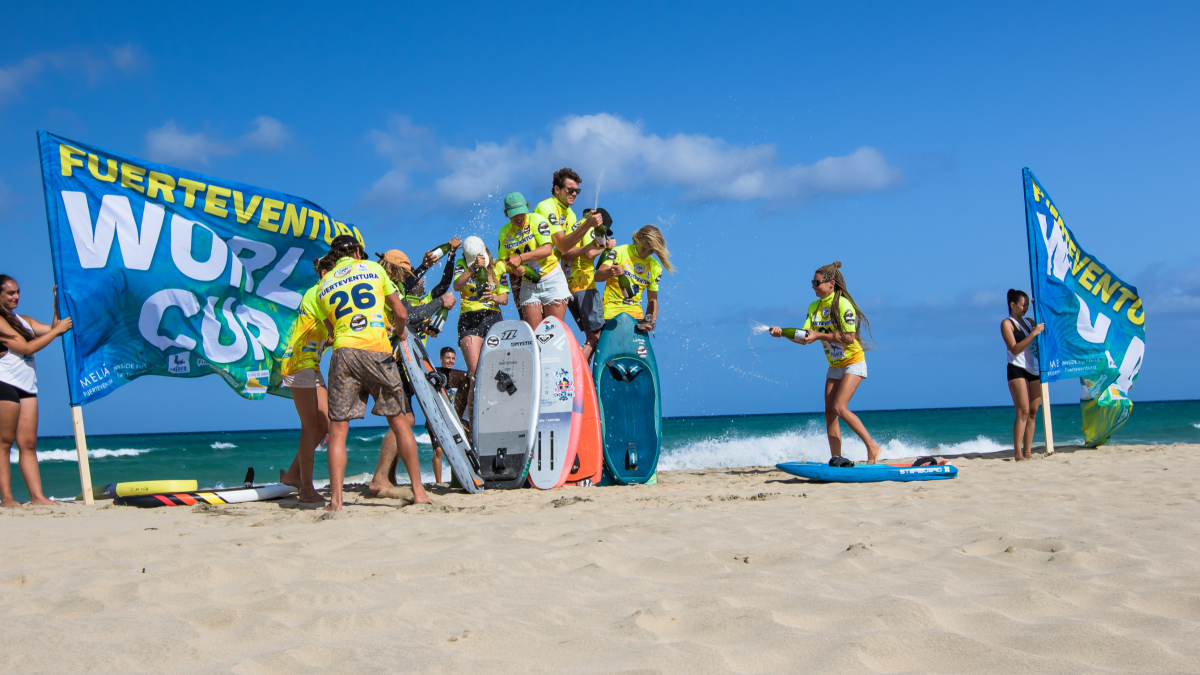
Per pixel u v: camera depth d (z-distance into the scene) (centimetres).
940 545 341
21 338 574
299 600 262
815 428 3781
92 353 616
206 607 259
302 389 556
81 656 211
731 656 202
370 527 421
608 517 446
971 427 3512
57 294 607
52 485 1530
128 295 638
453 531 400
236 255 691
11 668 203
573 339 717
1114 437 2348
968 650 202
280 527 432
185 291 665
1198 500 459
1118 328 973
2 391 561
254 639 225
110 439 5922
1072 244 948
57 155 618
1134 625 221
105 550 362
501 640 221
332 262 537
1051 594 253
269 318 704
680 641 218
